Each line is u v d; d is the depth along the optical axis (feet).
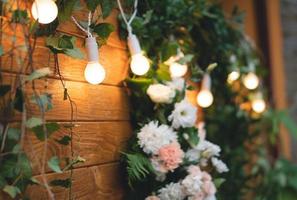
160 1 4.73
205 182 4.46
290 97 9.19
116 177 4.19
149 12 4.37
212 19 5.68
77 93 3.78
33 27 3.24
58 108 3.58
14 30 3.23
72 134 3.70
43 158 3.24
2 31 3.18
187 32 5.27
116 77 4.28
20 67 3.24
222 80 6.07
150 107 4.48
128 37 4.22
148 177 4.33
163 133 4.23
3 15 3.19
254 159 7.53
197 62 5.58
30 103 3.33
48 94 3.37
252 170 7.02
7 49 3.20
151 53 4.74
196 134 4.66
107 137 4.10
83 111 3.83
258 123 7.21
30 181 3.17
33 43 3.37
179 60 4.66
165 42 4.76
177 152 4.24
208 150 4.77
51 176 3.50
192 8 5.08
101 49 4.09
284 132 8.75
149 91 4.35
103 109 4.07
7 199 3.14
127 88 4.43
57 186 3.55
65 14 3.55
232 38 6.33
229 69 5.99
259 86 7.20
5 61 3.19
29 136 3.31
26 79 3.15
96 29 3.80
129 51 4.42
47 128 3.30
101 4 3.85
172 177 4.50
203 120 6.01
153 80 4.46
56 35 3.59
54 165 3.26
